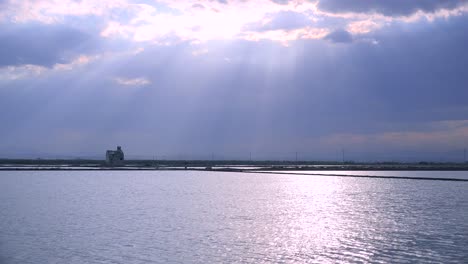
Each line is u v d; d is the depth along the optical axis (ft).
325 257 87.45
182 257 86.69
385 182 306.14
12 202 174.29
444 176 399.44
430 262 83.92
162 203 171.42
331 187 258.37
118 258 85.56
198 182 297.53
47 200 181.57
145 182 295.07
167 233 109.29
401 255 88.99
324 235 108.06
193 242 99.35
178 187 252.62
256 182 299.99
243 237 105.09
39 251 90.89
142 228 116.06
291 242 100.07
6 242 98.94
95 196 198.70
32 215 138.92
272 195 206.49
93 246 95.14
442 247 95.50
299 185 272.51
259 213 144.66
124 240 101.04
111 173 422.00
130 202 174.50
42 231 111.65
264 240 101.96
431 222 128.16
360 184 285.23
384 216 139.95
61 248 93.35
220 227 118.01
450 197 200.64
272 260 85.10
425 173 471.62
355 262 83.97
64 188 242.58
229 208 156.97
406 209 157.48
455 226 121.49
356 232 112.16
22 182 289.74
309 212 148.05
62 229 114.42
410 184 286.46
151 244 97.19
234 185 270.26
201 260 84.69
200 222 125.90
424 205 168.86
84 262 83.05
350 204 171.94
